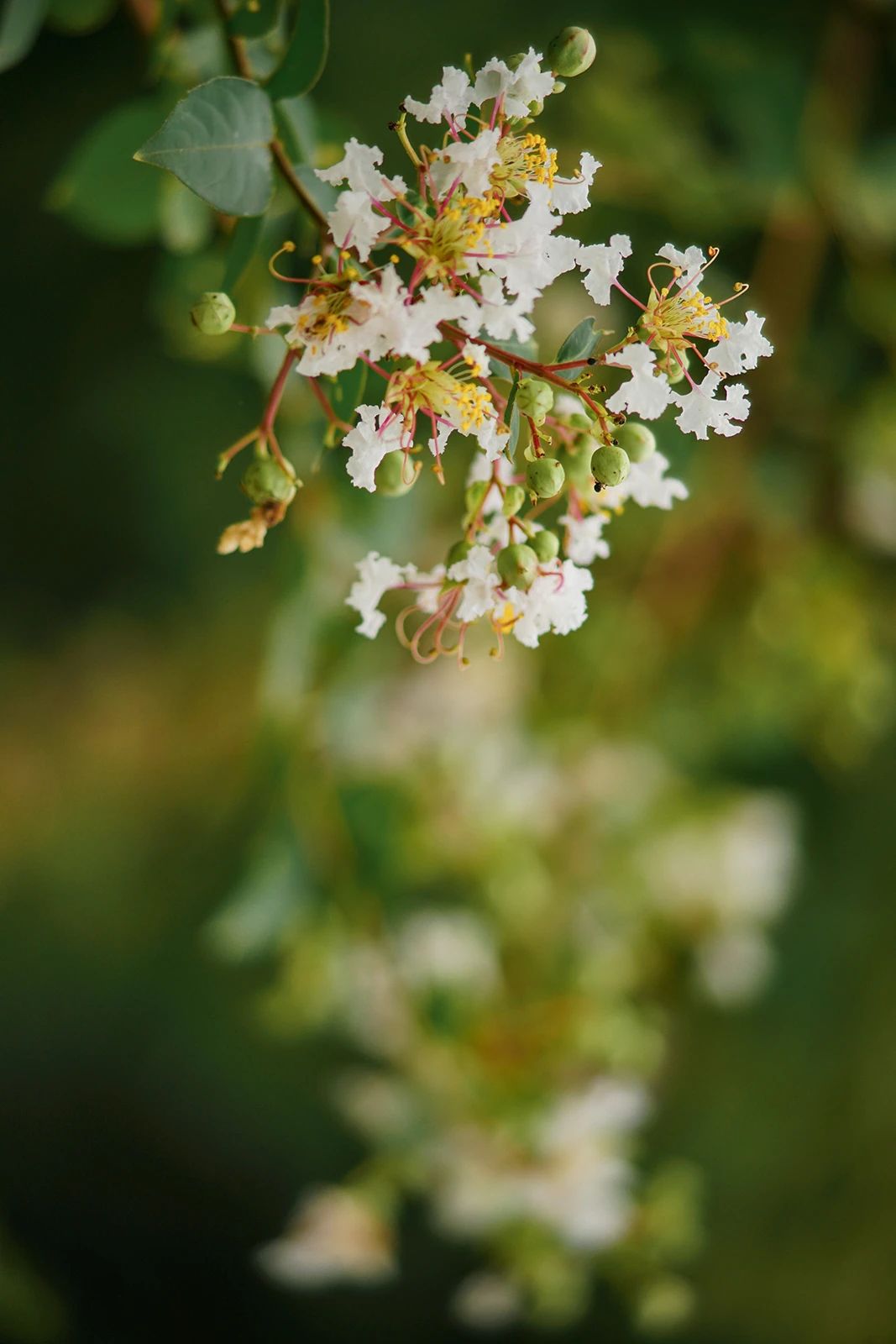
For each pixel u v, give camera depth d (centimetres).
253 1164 186
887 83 110
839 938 161
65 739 200
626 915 120
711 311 67
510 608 68
